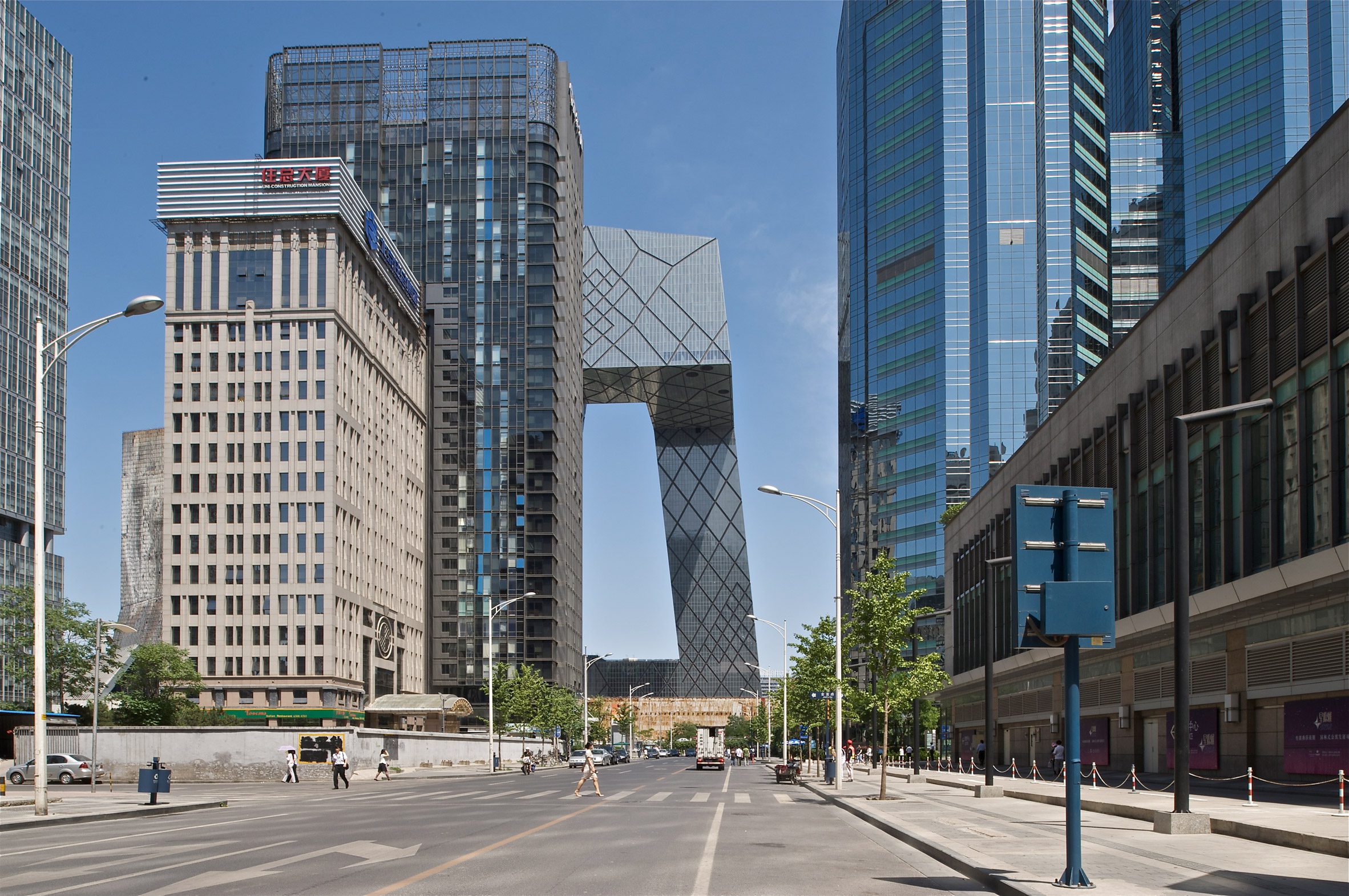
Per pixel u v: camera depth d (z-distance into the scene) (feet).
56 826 90.58
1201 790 112.78
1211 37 410.31
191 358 340.80
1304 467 98.68
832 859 60.03
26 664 270.05
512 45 522.88
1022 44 449.06
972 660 258.57
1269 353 105.70
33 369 531.91
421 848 66.03
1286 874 49.32
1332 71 384.47
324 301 341.00
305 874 52.19
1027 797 113.70
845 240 516.73
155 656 284.20
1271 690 105.91
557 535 503.20
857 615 130.41
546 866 55.88
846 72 533.14
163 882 49.60
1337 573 91.61
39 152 549.54
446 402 501.97
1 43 520.83
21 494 511.40
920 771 186.60
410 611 423.23
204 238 345.51
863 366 477.36
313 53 522.06
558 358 515.50
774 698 499.51
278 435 336.29
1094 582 44.55
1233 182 398.42
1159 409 134.41
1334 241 94.53
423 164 515.09
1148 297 448.24
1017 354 422.82
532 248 510.58
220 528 333.42
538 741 362.74
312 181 344.28
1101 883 45.96
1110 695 154.40
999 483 227.20
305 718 317.42
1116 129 523.70
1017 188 437.99
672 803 118.93
